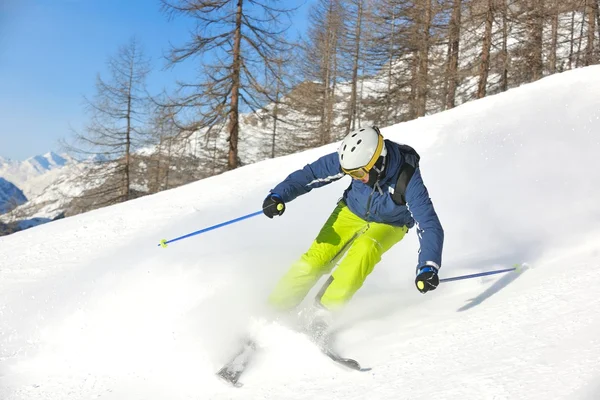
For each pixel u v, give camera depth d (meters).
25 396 2.89
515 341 2.01
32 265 5.67
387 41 24.39
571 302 2.26
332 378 2.19
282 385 2.25
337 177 3.08
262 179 8.64
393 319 2.78
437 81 21.61
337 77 27.03
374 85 27.05
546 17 19.89
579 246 3.41
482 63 18.39
